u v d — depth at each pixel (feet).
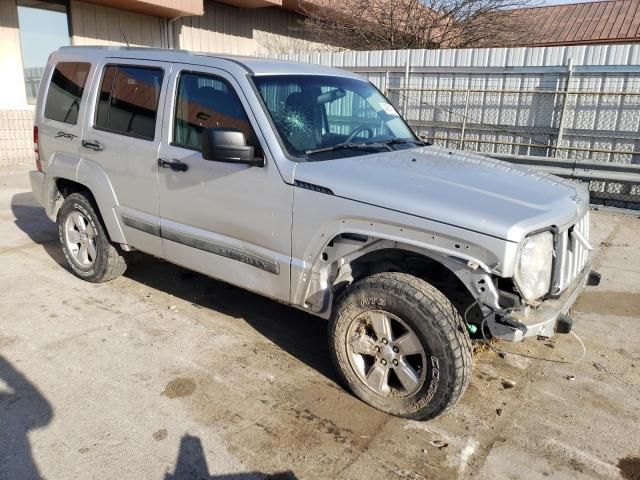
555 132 34.30
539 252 9.10
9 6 35.96
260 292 11.79
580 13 71.77
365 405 10.61
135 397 10.59
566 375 12.09
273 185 10.90
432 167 11.18
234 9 52.13
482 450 9.46
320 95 12.82
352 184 9.96
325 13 52.80
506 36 53.93
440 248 9.05
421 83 38.24
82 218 15.97
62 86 15.98
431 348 9.32
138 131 13.60
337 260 10.43
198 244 12.60
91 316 14.12
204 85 12.25
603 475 8.95
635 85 31.14
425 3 50.29
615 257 20.89
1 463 8.68
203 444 9.32
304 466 8.90
